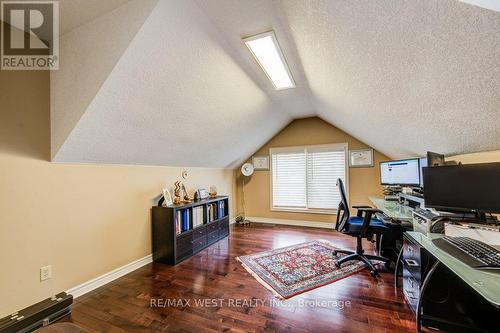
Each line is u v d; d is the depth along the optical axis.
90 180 2.20
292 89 2.99
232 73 2.31
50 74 1.87
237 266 2.64
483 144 1.69
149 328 1.60
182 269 2.59
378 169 4.04
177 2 1.39
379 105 2.06
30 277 1.75
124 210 2.54
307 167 4.57
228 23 1.65
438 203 1.71
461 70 1.10
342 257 2.85
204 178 4.10
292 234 3.96
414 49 1.15
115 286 2.21
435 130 1.86
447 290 1.53
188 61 1.84
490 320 1.45
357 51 1.46
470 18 0.82
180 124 2.51
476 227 1.41
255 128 3.86
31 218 1.76
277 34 1.80
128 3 1.41
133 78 1.69
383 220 2.66
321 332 1.55
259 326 1.61
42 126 1.83
